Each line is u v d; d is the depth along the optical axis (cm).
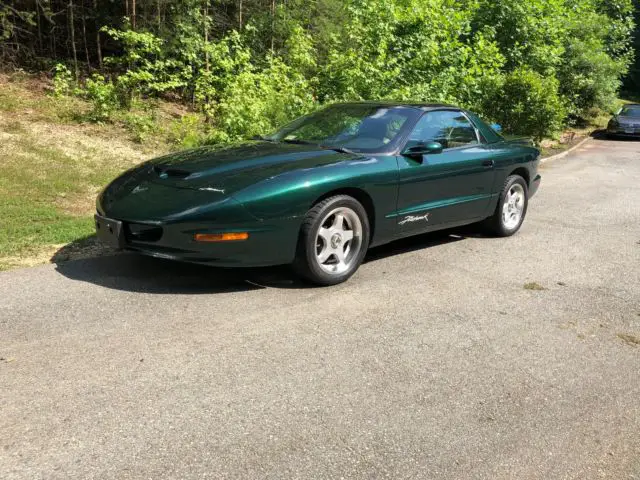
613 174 1294
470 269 533
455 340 378
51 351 333
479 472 248
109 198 449
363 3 1175
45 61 1348
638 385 332
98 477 230
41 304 400
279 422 275
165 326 374
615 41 2709
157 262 499
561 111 1466
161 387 300
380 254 571
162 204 414
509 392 316
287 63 1336
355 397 301
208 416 276
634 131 2230
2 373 307
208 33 1378
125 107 1148
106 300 412
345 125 543
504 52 1700
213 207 403
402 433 272
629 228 739
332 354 348
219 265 415
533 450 266
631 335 402
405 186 506
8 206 643
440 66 1248
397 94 1077
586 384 330
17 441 250
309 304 424
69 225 593
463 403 302
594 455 265
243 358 336
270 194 416
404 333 384
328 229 454
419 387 316
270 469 241
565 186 1091
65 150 906
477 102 1395
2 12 1191
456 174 559
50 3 1324
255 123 955
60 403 281
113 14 1362
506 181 643
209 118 1194
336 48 1204
